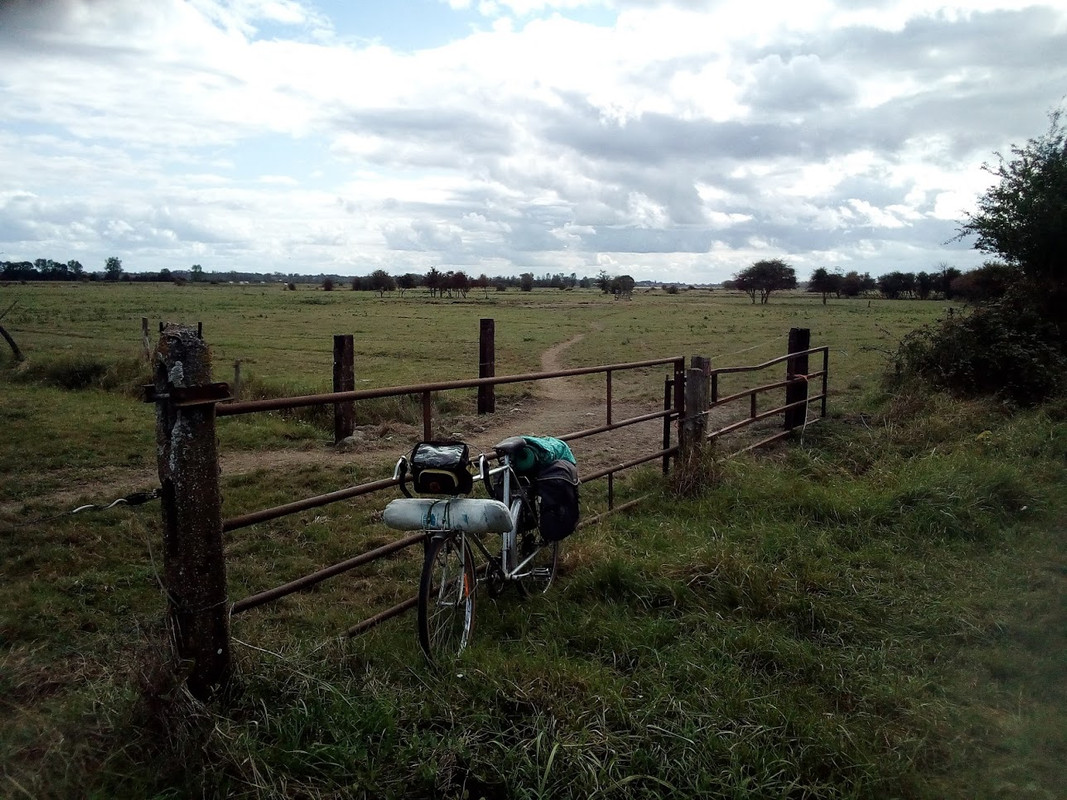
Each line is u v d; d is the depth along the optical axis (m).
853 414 10.94
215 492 3.05
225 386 3.02
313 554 5.75
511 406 13.36
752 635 3.89
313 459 8.98
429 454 3.71
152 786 2.61
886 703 3.37
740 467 7.19
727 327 36.53
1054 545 5.43
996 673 3.72
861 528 5.76
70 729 2.78
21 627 4.27
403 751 2.78
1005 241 13.82
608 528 5.72
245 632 4.00
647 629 3.93
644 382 18.12
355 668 3.48
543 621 4.14
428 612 3.62
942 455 7.91
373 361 21.89
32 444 8.91
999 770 2.91
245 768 2.68
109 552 5.54
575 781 2.65
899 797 2.75
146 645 3.05
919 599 4.54
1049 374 10.95
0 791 2.47
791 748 2.96
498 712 3.04
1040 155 13.68
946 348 11.95
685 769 2.74
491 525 3.62
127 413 11.09
